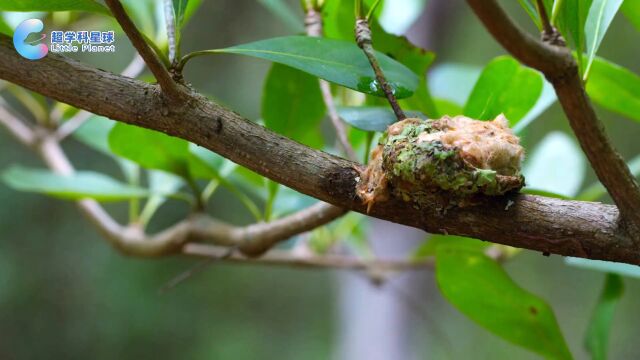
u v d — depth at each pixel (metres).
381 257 1.25
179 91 0.50
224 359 2.35
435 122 0.50
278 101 0.63
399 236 1.26
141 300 2.25
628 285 2.22
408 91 0.53
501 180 0.48
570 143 0.82
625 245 0.48
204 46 2.23
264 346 2.45
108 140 0.63
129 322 2.22
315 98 0.63
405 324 1.36
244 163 0.50
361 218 0.88
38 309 2.12
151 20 0.78
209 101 0.51
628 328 2.27
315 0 0.62
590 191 0.71
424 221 0.50
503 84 0.57
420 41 1.29
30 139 0.89
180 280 0.64
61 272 2.15
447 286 0.63
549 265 2.44
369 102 0.60
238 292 2.49
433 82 0.87
